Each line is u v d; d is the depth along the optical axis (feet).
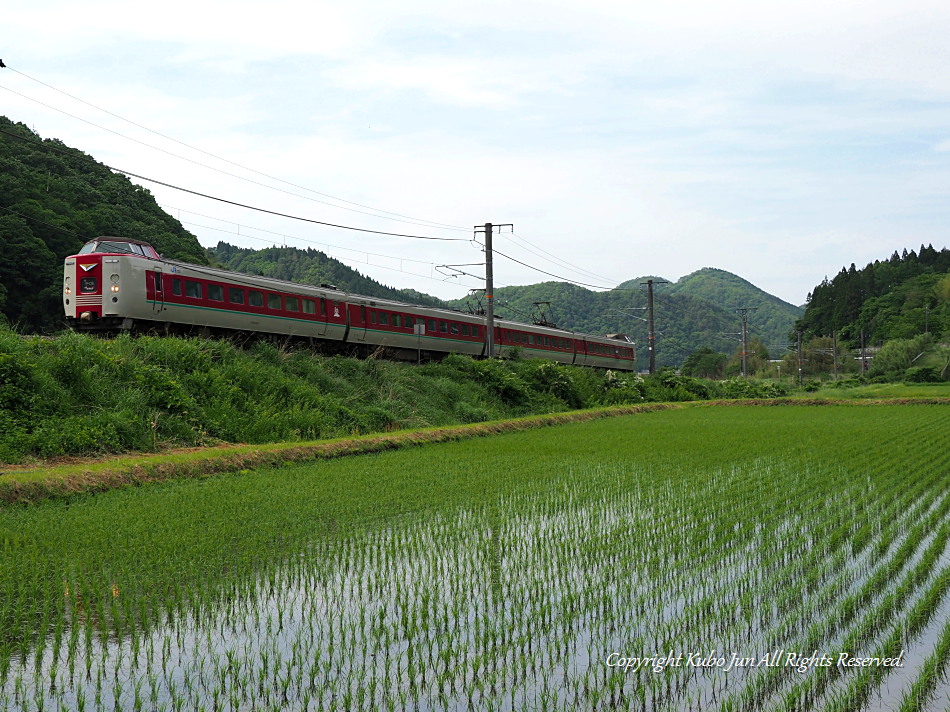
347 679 24.32
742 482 60.29
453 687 23.79
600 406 164.45
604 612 30.25
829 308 492.13
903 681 24.02
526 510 50.16
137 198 247.91
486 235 145.28
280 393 97.55
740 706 22.50
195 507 49.01
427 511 49.32
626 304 555.28
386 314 138.21
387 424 105.19
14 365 71.41
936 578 33.47
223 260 429.38
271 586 33.24
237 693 23.30
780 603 30.76
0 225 169.68
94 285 93.09
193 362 90.89
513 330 177.06
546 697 23.04
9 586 32.19
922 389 237.66
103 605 30.55
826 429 106.32
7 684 23.80
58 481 52.90
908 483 57.77
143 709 22.22
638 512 49.24
